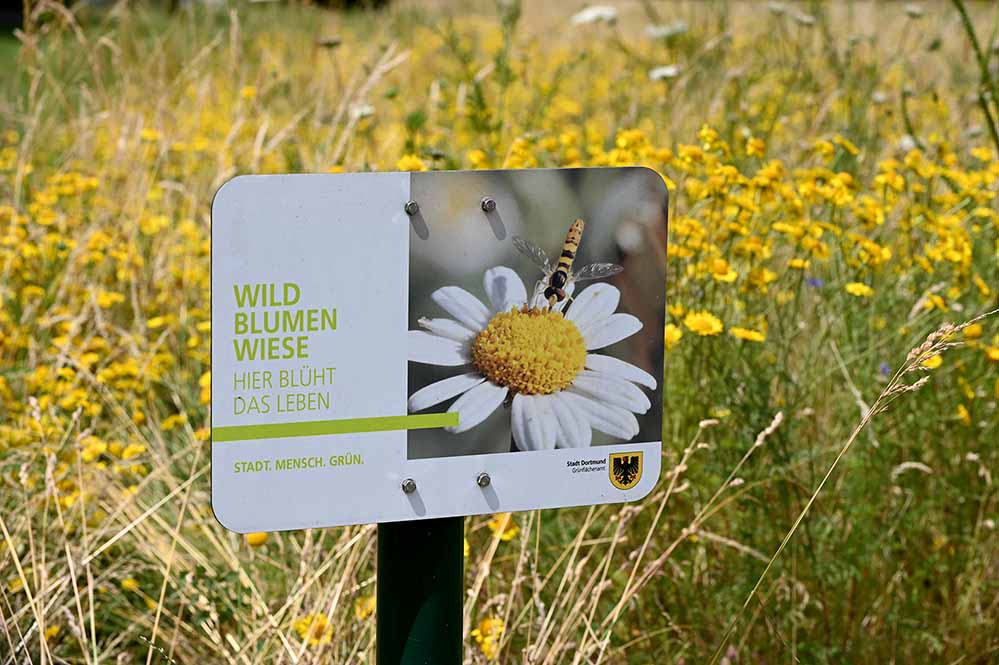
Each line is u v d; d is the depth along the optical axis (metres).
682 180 4.04
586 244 2.09
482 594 3.24
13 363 4.14
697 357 3.69
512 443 2.09
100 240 4.48
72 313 4.25
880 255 3.67
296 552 3.31
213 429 1.94
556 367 2.09
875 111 5.44
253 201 1.92
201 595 2.92
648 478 2.17
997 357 3.45
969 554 3.48
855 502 3.50
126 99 5.50
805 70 6.00
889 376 3.65
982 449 3.70
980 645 3.36
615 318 2.12
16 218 4.45
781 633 3.21
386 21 7.74
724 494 3.42
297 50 7.01
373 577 3.04
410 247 2.00
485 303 2.04
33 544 2.92
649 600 3.32
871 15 7.25
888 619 3.32
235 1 6.73
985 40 7.48
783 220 4.10
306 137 5.66
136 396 4.14
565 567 3.29
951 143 5.27
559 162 4.62
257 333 1.94
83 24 6.62
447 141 5.52
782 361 3.68
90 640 3.24
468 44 7.51
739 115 5.40
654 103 6.30
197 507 3.53
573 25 7.96
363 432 2.01
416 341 2.02
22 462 3.33
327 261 1.96
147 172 5.11
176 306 4.67
